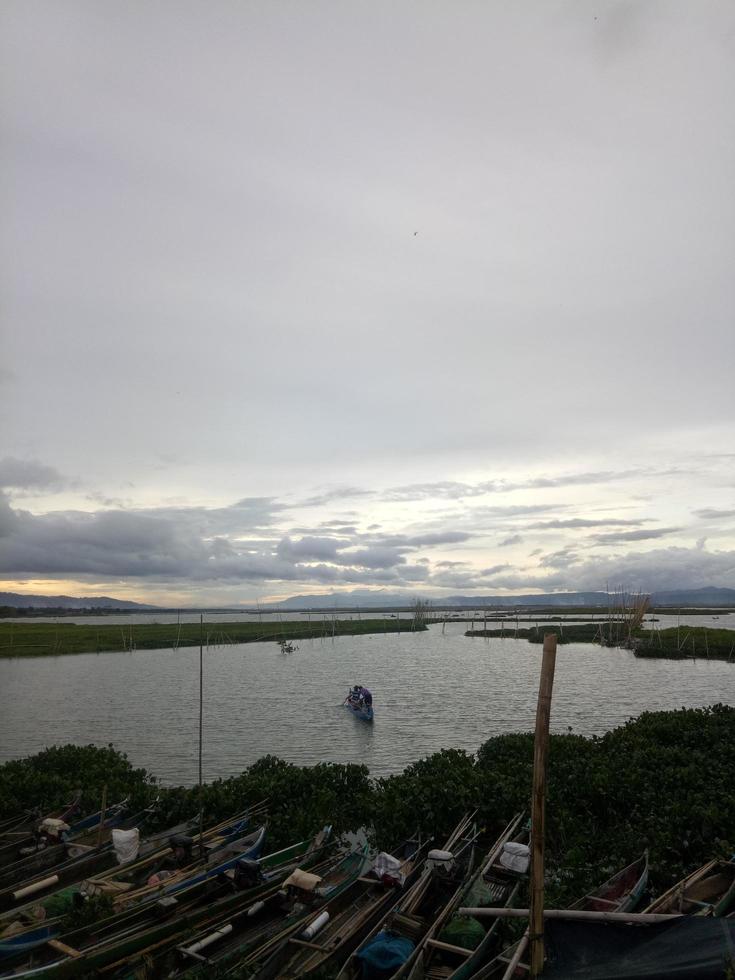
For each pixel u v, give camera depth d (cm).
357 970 1278
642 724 3117
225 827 2125
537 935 1020
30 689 6131
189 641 11025
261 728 4381
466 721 4559
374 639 12781
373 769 3350
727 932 998
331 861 1848
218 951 1398
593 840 1986
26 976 1229
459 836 1981
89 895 1555
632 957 1014
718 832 1878
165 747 3878
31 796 2442
